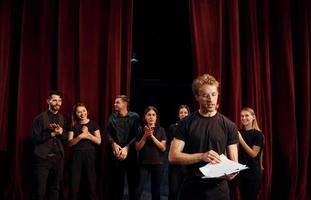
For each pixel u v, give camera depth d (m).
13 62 3.89
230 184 3.84
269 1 4.31
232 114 3.98
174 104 5.98
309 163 4.27
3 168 3.77
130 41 3.93
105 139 3.77
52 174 3.34
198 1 4.03
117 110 3.54
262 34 4.18
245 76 4.19
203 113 1.73
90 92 3.81
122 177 3.50
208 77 1.71
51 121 3.32
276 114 4.24
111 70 3.82
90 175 3.43
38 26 3.83
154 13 4.71
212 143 1.67
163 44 4.95
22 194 3.66
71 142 3.41
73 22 3.86
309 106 4.18
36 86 3.78
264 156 4.02
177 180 3.39
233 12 4.04
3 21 3.75
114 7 3.85
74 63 3.85
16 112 3.86
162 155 3.45
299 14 4.30
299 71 4.28
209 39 4.00
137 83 5.89
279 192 4.18
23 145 3.69
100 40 3.89
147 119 3.48
